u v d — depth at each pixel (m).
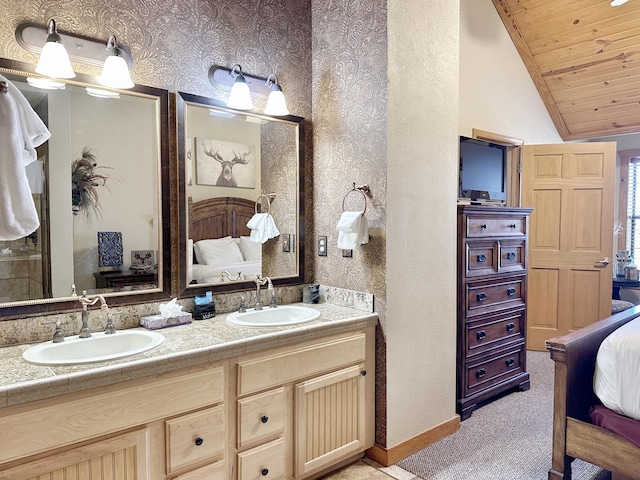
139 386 1.51
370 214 2.38
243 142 2.43
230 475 1.79
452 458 2.39
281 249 2.61
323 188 2.67
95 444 1.43
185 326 2.03
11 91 1.65
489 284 3.05
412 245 2.44
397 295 2.36
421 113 2.47
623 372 1.84
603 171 4.21
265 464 1.89
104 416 1.44
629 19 3.86
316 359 2.07
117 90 1.98
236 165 2.41
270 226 2.56
